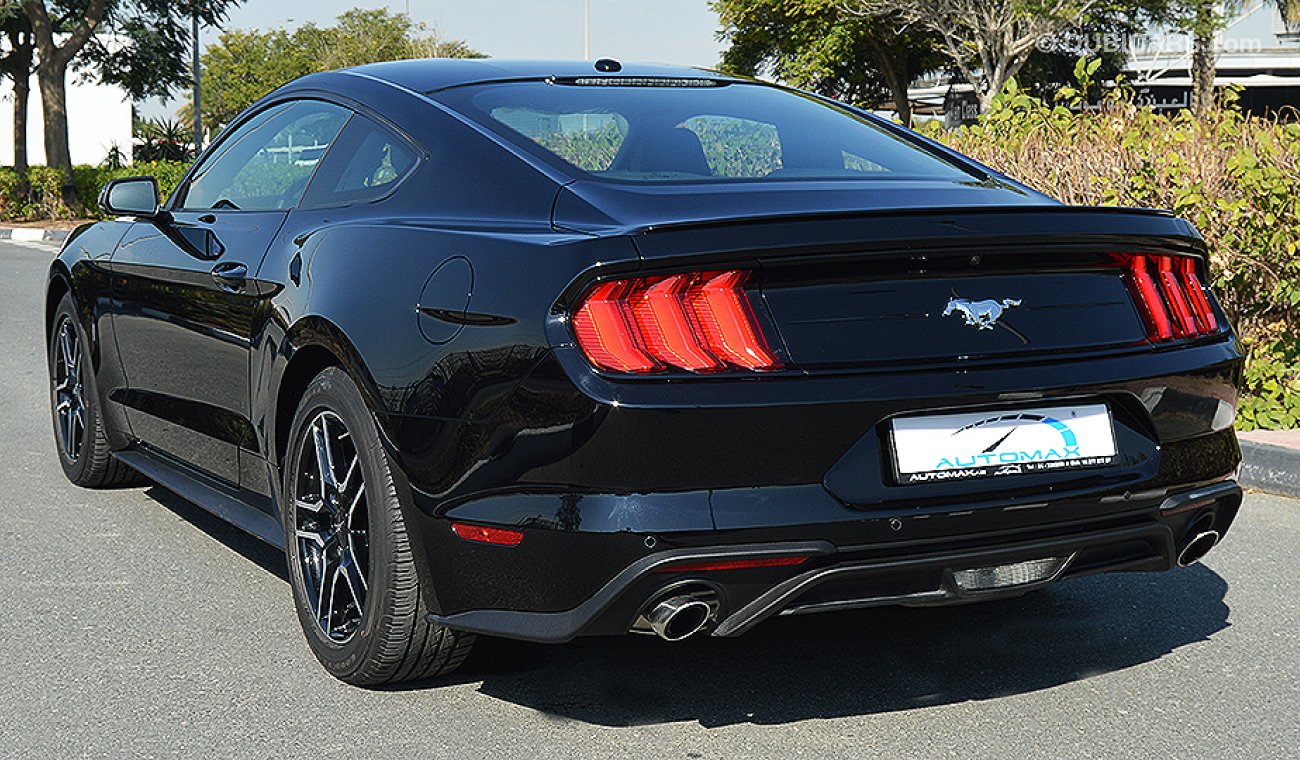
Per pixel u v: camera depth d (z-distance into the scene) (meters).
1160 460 2.99
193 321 3.97
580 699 3.21
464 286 2.86
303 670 3.39
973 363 2.78
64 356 5.23
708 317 2.65
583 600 2.69
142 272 4.33
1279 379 6.29
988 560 2.82
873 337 2.73
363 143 3.62
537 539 2.69
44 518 4.78
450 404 2.82
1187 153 6.57
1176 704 3.21
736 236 2.65
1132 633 3.70
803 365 2.67
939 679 3.35
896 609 3.87
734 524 2.62
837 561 2.70
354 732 3.03
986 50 39.28
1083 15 38.94
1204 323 3.14
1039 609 3.90
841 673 3.38
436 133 3.42
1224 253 6.36
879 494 2.71
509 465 2.72
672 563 2.60
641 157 3.27
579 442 2.61
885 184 3.27
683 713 3.13
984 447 2.80
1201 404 3.07
